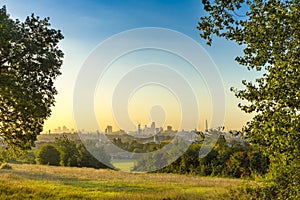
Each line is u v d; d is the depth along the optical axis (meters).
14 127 14.23
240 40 7.13
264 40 6.84
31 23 13.43
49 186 21.56
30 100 12.68
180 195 18.59
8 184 20.75
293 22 6.38
